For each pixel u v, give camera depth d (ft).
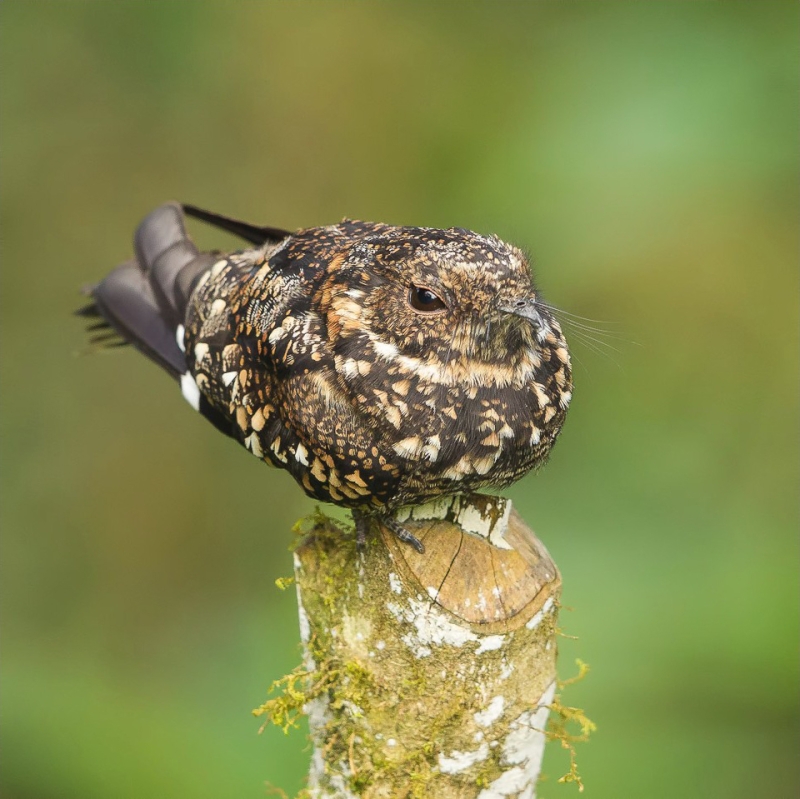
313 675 19.40
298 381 20.01
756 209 34.94
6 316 39.17
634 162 34.17
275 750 30.19
